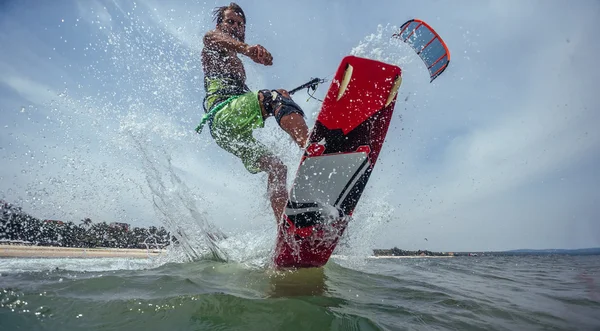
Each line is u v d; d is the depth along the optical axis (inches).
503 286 137.9
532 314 85.7
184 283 88.0
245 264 127.3
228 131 122.3
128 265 131.4
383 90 102.8
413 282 127.1
